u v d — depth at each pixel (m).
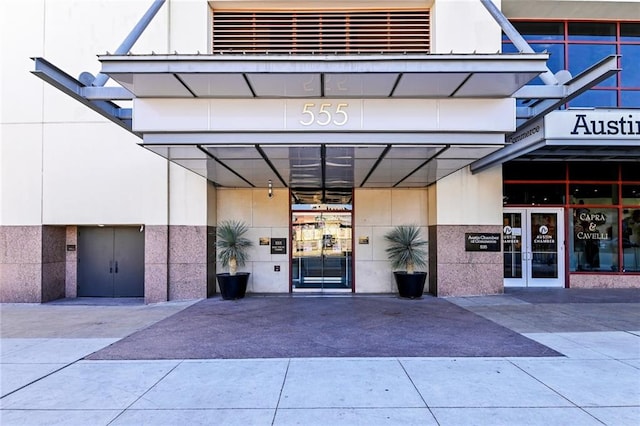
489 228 12.74
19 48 12.33
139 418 4.60
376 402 4.97
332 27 12.60
